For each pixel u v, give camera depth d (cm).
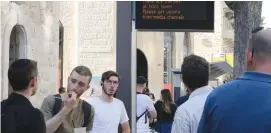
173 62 2200
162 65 1998
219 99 230
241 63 676
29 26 941
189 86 328
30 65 301
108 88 474
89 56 1906
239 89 228
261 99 221
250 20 675
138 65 2006
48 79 1055
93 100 479
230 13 1988
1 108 289
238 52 681
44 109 378
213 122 231
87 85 389
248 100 223
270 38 233
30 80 299
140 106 702
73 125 388
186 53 2491
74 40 1928
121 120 491
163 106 769
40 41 1012
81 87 386
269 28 238
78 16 1905
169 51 2169
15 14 857
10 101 293
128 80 553
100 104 473
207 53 2552
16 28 916
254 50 237
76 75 383
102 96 480
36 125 288
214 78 1912
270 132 216
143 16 586
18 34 919
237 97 226
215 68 1670
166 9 591
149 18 587
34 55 970
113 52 1888
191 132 309
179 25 597
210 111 233
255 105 221
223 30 2592
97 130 467
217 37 2569
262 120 217
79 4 1903
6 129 280
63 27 1930
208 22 602
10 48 921
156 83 1973
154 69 1978
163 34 2016
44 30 1038
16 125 282
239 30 683
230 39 2605
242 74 238
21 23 892
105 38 1898
